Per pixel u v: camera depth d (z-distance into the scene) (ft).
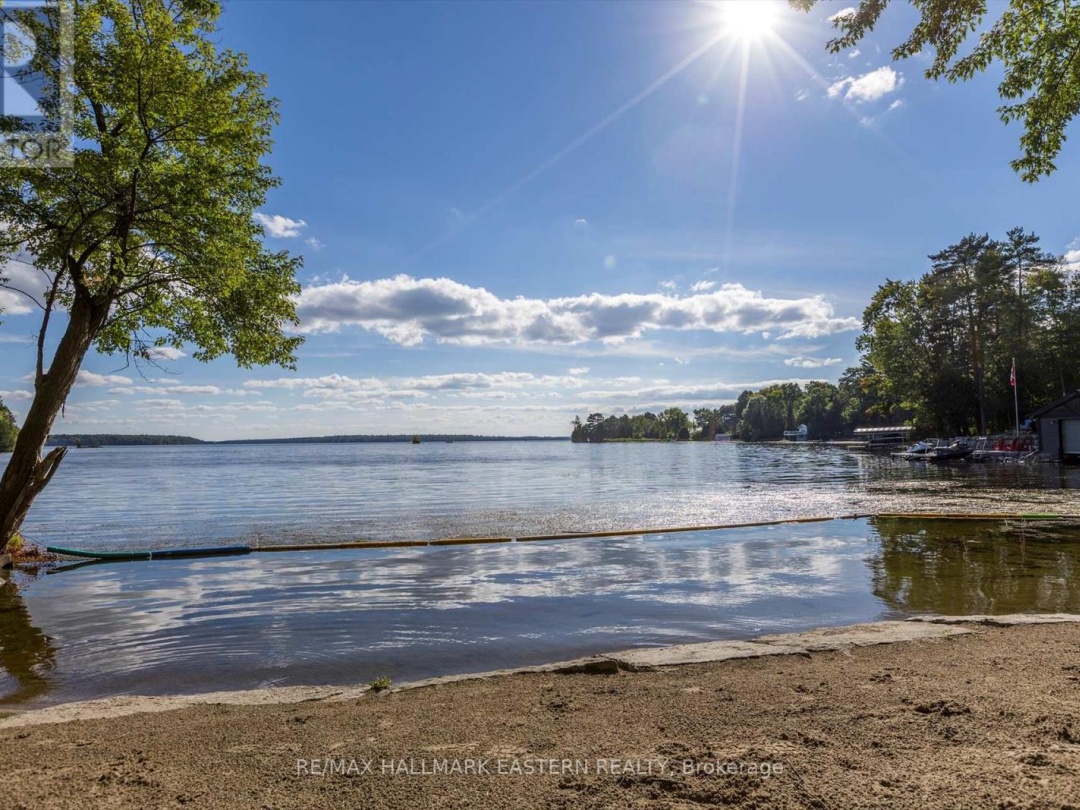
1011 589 31.30
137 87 42.70
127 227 43.29
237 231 47.67
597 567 38.91
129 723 15.20
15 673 21.40
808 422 534.37
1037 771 10.58
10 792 10.94
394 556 44.42
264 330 53.47
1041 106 24.25
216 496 103.09
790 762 11.37
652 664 18.97
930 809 9.52
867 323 217.77
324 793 10.68
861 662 18.42
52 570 41.83
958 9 22.07
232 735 13.84
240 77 48.14
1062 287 191.21
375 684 18.13
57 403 44.75
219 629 26.45
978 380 197.77
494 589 33.12
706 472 155.12
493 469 198.08
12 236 42.55
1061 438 140.26
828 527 55.42
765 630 24.93
